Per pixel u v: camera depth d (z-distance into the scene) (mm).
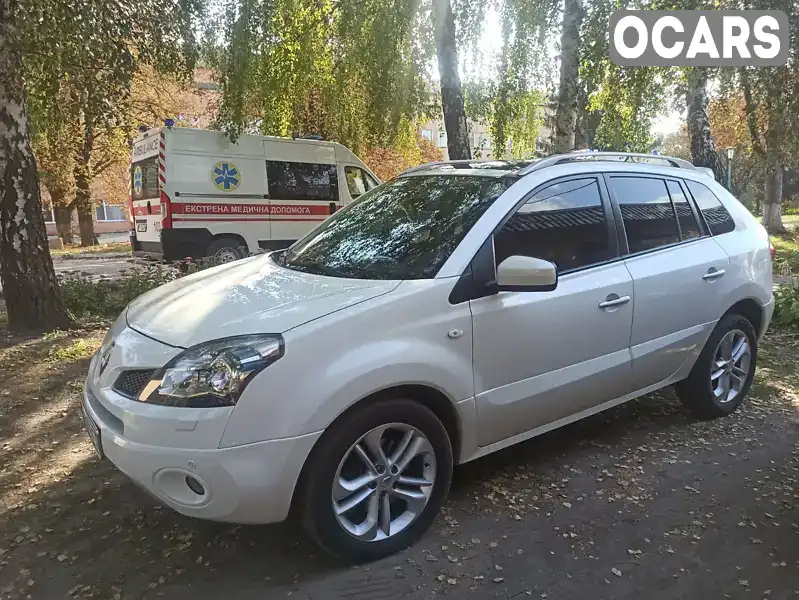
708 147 13164
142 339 2762
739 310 4449
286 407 2461
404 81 10344
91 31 7465
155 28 8508
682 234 4078
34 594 2611
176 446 2410
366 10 9695
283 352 2488
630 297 3615
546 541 2955
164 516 3197
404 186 3896
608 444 4016
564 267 3396
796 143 9562
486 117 10383
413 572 2729
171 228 10477
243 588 2637
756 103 9734
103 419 2678
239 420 2406
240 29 9094
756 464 3729
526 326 3162
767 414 4508
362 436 2660
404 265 3096
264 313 2707
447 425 3031
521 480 3541
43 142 13734
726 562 2803
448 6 9625
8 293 7043
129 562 2824
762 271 4473
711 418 4391
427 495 2910
